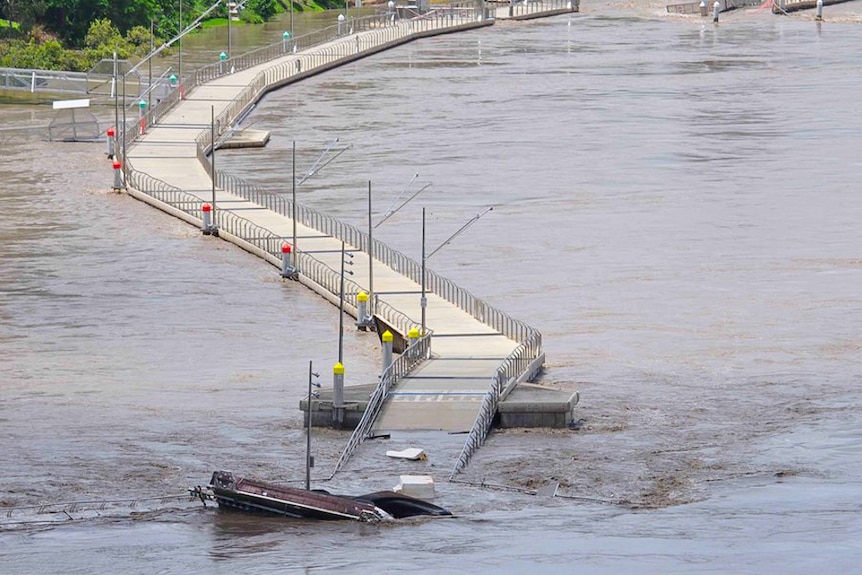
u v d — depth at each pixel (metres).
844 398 198.00
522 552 146.88
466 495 165.88
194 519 158.00
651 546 149.62
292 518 159.50
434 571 141.75
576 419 190.50
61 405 196.62
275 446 181.50
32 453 178.88
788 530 154.25
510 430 186.50
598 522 157.38
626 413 192.62
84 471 173.25
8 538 152.38
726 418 191.00
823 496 165.25
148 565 144.12
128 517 159.50
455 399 191.12
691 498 165.25
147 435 185.00
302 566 143.50
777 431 186.50
